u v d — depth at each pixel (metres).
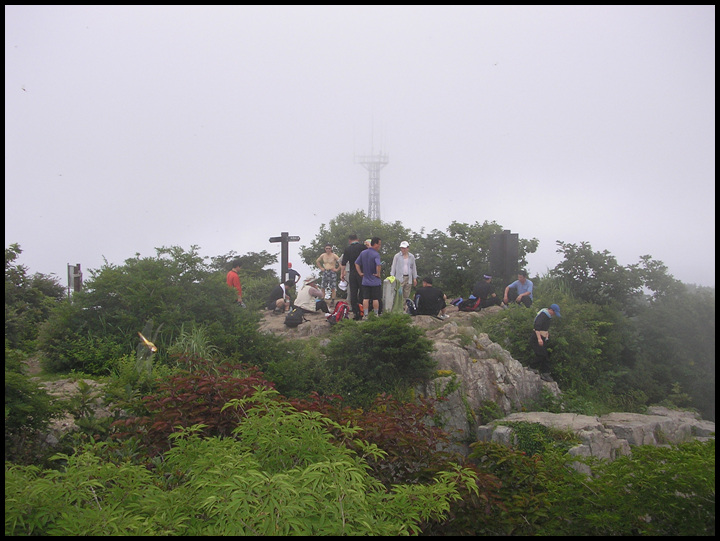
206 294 11.85
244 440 4.96
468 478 5.00
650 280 17.95
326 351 11.09
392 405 6.92
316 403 6.17
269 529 3.66
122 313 11.01
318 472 4.04
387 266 23.97
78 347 10.45
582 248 18.89
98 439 6.57
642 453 5.93
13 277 9.27
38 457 6.14
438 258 22.11
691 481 5.13
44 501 3.98
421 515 4.60
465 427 10.75
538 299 16.11
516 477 6.04
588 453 9.53
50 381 9.60
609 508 5.43
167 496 4.11
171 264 11.95
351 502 3.99
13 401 6.14
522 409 12.03
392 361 10.85
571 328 14.49
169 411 5.89
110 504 4.14
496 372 12.12
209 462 4.39
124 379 7.55
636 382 15.49
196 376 6.36
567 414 10.84
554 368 13.93
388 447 5.79
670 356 16.61
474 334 13.05
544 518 5.62
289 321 14.14
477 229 22.52
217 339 10.61
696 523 5.07
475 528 5.46
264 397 5.55
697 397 15.97
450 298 21.33
